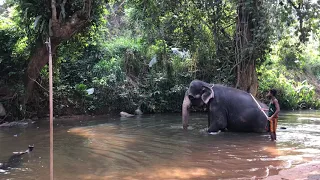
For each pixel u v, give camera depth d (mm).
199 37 15891
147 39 18469
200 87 10945
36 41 11922
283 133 9891
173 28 15500
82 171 5758
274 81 20125
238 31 14406
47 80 14547
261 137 9391
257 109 10484
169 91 17469
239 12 14336
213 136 9594
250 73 14555
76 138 9141
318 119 13852
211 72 16953
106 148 7766
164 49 17734
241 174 5504
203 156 6926
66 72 17266
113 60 17797
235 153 7203
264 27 13016
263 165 6113
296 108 20547
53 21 10781
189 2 14492
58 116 15086
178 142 8562
